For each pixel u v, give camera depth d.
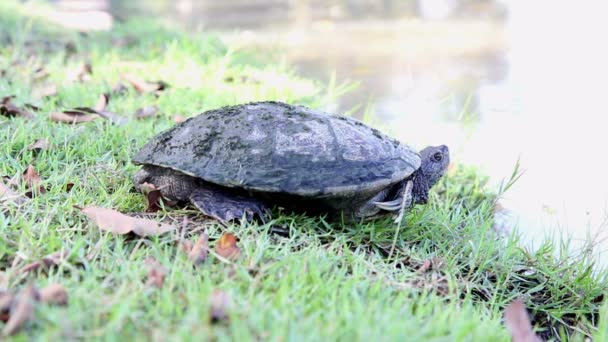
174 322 1.01
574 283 1.22
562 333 1.15
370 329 1.00
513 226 1.36
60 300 1.02
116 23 2.52
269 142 1.18
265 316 1.01
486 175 1.48
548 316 1.19
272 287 1.07
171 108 1.56
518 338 1.04
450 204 1.37
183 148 1.20
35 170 1.26
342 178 1.17
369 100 1.78
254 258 1.11
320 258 1.13
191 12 3.63
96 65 1.77
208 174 1.17
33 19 2.35
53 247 1.10
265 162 1.17
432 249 1.24
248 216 1.18
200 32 2.30
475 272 1.22
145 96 1.60
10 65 1.70
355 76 2.07
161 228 1.14
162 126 1.46
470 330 1.04
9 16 2.27
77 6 3.51
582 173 1.49
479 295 1.19
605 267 1.27
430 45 2.56
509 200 1.42
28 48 1.91
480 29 2.82
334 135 1.19
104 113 1.46
